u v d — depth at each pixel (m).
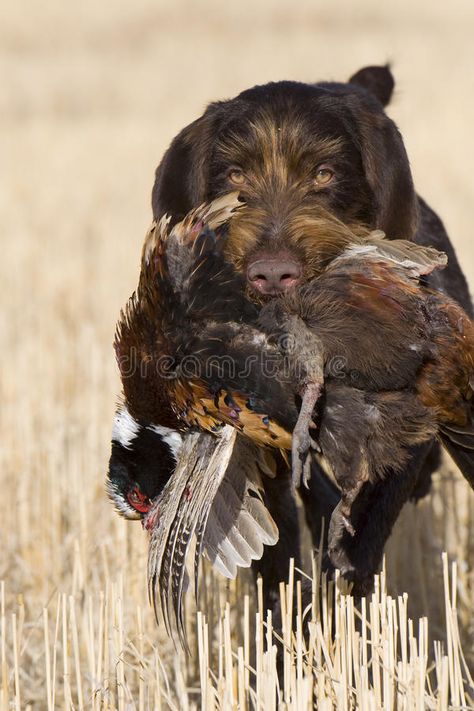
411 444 13.17
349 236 14.33
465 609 20.02
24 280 40.62
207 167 16.33
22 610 16.39
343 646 14.11
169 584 13.12
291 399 12.63
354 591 15.33
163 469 13.73
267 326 12.67
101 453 24.19
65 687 15.20
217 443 13.09
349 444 12.66
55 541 21.25
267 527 14.02
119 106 91.06
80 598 18.72
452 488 21.69
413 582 20.16
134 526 19.98
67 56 124.88
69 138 74.69
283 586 14.66
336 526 12.88
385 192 16.42
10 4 161.38
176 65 114.00
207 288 12.85
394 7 156.25
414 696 13.56
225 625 14.08
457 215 47.81
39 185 59.84
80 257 44.31
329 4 159.38
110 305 37.47
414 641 14.09
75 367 30.05
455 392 13.08
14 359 30.48
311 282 12.93
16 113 88.25
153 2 164.12
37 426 25.97
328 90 16.70
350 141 16.08
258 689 13.80
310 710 13.72
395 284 12.67
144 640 17.31
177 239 12.95
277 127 15.66
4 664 14.91
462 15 149.50
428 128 71.12
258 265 13.56
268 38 132.62
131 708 14.36
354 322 12.45
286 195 15.18
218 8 157.88
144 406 13.55
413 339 12.57
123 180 61.78
